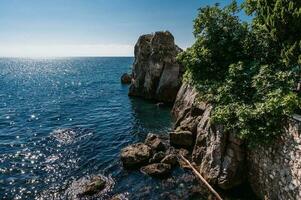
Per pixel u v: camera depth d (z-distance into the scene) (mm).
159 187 16312
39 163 20672
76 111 39344
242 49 20109
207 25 21219
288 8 15578
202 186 16141
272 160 13031
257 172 14414
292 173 11586
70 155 22047
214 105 17891
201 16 21469
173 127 28906
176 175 17562
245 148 15430
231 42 20250
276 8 15969
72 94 57094
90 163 20266
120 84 73188
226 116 15164
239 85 16516
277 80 14734
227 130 15875
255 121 13695
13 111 39750
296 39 15938
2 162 20891
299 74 15180
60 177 18312
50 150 23312
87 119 34219
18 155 22312
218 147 16328
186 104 28875
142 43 47688
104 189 16312
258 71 16562
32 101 48906
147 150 20109
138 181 17125
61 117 35594
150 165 18391
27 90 65500
